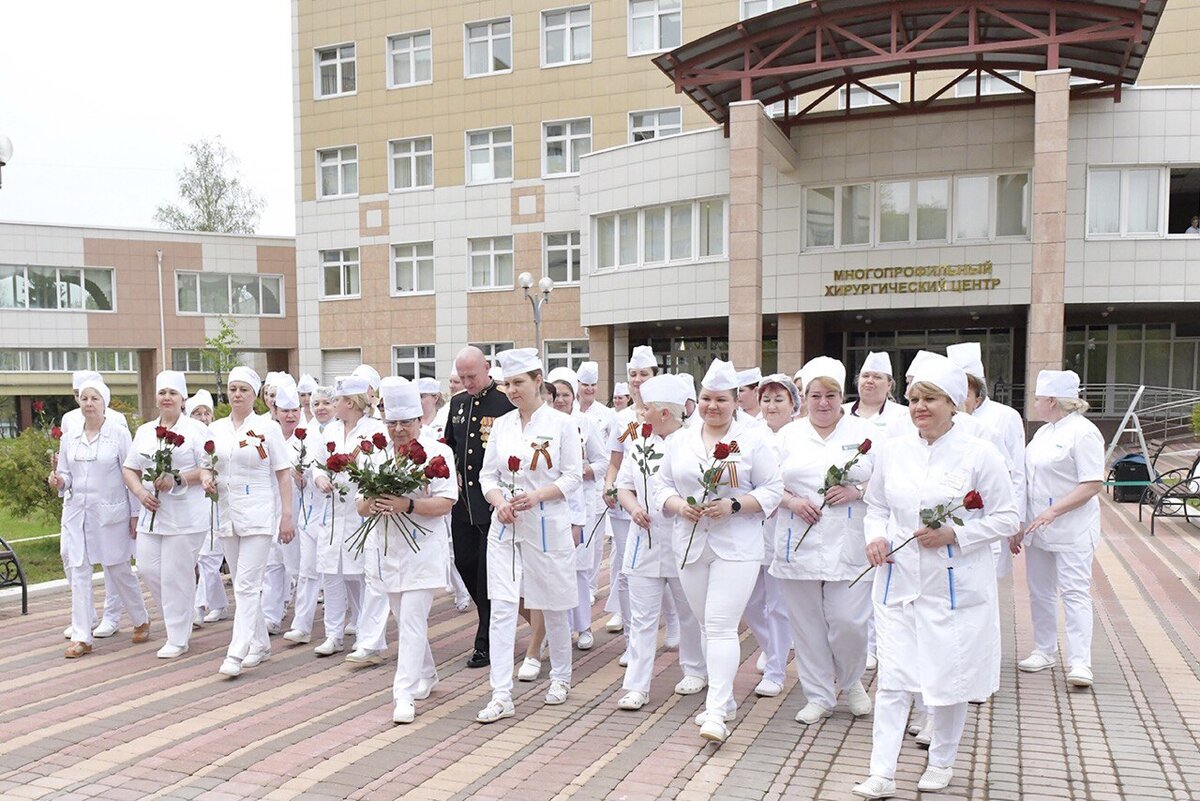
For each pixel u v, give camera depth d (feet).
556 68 91.20
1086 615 19.07
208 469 21.11
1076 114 63.93
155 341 122.42
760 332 60.64
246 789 14.39
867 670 21.13
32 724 17.42
